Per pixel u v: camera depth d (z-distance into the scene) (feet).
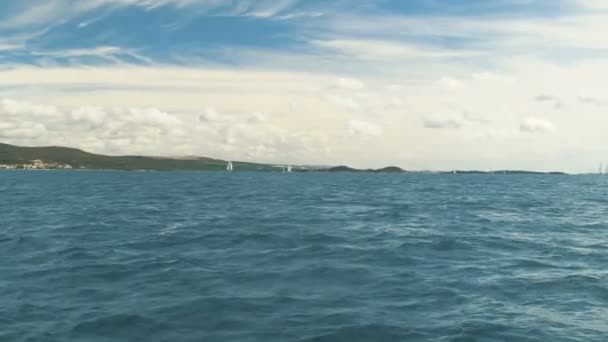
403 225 133.90
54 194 269.85
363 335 49.08
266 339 48.01
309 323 52.37
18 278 71.67
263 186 401.49
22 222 138.92
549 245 102.17
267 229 122.72
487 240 107.55
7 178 599.57
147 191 308.40
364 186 414.82
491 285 67.97
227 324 52.03
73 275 73.41
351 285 67.97
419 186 422.82
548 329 50.70
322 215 159.22
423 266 80.07
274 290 65.16
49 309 57.16
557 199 254.47
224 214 161.89
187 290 65.05
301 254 89.56
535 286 67.41
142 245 99.76
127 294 63.36
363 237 110.22
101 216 155.53
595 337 48.65
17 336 48.91
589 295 63.00
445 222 142.20
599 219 154.30
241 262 82.53
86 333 49.78
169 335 49.21
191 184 437.17
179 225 132.26
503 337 48.62
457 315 55.11
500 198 257.14
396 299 61.31
